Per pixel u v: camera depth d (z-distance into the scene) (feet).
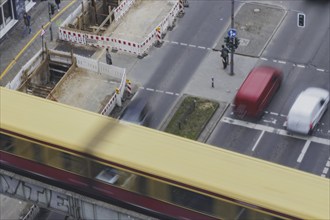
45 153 161.27
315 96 214.69
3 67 241.96
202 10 259.80
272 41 245.65
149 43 243.81
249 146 209.05
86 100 226.17
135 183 153.58
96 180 158.61
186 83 231.09
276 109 219.82
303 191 142.41
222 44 244.22
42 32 238.07
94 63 233.96
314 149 206.80
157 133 156.97
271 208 140.87
